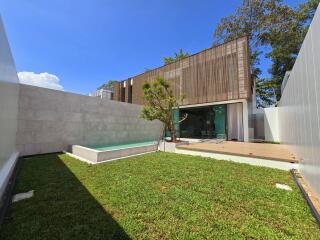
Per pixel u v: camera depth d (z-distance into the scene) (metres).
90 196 2.97
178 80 12.24
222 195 3.06
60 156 6.16
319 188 2.72
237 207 2.64
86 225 2.15
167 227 2.14
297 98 4.45
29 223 2.17
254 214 2.45
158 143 8.45
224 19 17.53
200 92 10.98
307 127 3.41
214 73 10.41
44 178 3.84
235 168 4.85
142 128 11.15
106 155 5.86
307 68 3.23
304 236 1.97
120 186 3.46
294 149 5.12
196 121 12.37
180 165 5.18
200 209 2.58
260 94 19.77
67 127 7.32
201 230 2.08
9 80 3.99
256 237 1.94
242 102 10.18
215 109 11.51
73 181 3.70
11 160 4.43
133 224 2.18
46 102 6.67
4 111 3.45
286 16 14.80
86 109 8.10
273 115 11.29
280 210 2.54
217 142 9.41
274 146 7.57
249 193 3.14
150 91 8.60
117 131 9.55
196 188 3.39
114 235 1.98
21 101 5.97
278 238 1.93
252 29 16.41
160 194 3.09
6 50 3.60
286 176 4.13
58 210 2.50
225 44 10.04
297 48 15.77
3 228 2.07
